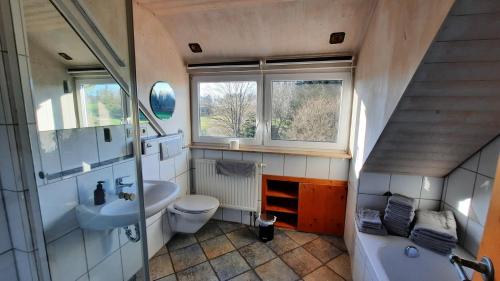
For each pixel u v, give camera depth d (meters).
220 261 1.90
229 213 2.52
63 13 0.90
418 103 1.02
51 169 0.91
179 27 1.94
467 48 0.76
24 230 0.80
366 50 1.71
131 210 1.22
